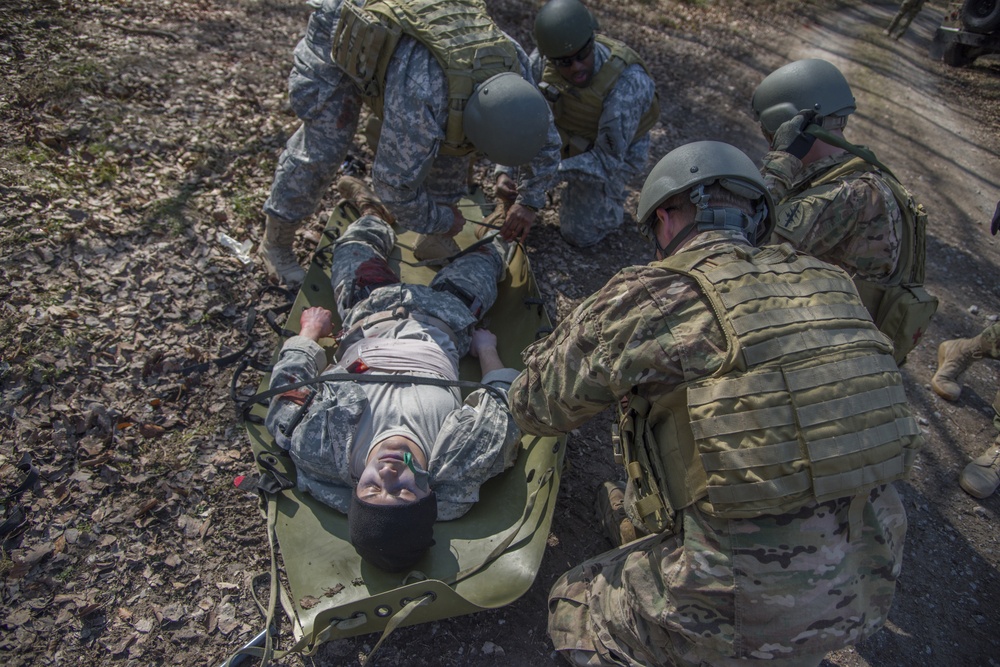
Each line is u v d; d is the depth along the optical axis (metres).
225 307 3.28
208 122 4.24
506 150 2.56
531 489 2.56
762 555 1.55
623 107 3.65
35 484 2.48
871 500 1.66
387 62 2.62
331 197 4.01
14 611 2.19
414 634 2.30
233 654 2.15
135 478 2.58
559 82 3.78
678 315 1.58
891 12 12.67
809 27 10.30
